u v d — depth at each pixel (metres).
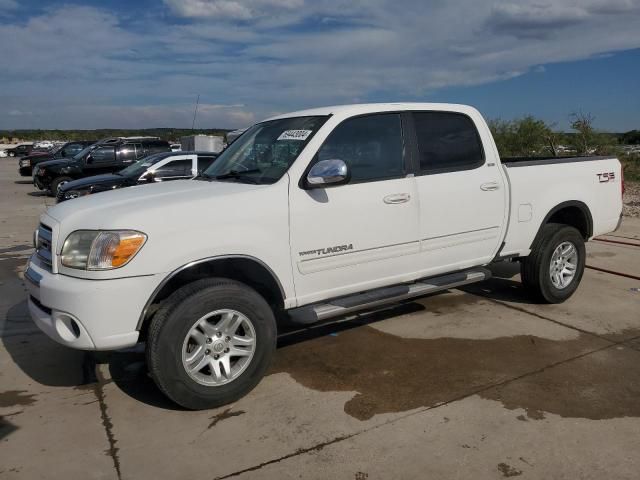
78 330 3.35
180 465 3.03
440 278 4.79
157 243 3.37
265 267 3.75
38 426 3.46
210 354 3.57
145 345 3.59
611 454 3.06
